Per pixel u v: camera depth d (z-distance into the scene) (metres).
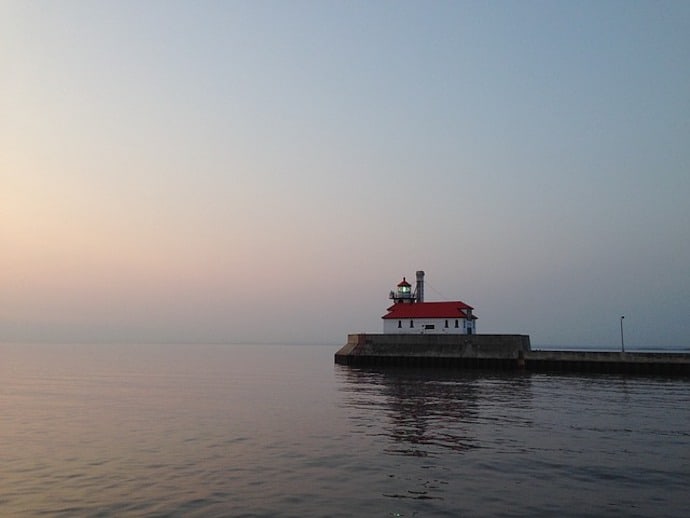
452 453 21.83
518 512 15.05
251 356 148.88
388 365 73.44
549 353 64.50
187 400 39.62
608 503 15.79
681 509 15.29
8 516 14.58
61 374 68.38
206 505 15.50
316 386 50.81
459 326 73.25
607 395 41.53
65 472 18.81
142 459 20.66
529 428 27.41
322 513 14.92
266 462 20.27
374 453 21.80
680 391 44.50
